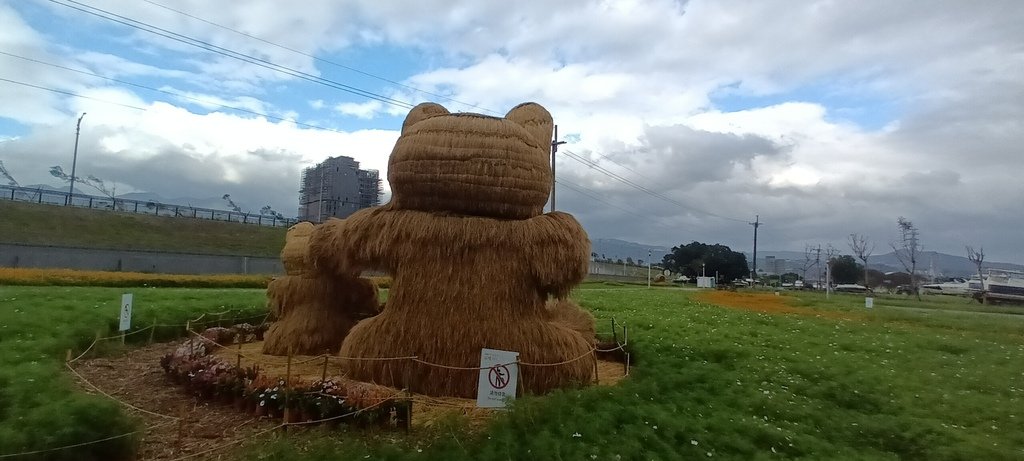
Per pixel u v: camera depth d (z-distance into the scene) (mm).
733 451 7531
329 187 69062
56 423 6402
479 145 9172
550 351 9211
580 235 9508
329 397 7668
